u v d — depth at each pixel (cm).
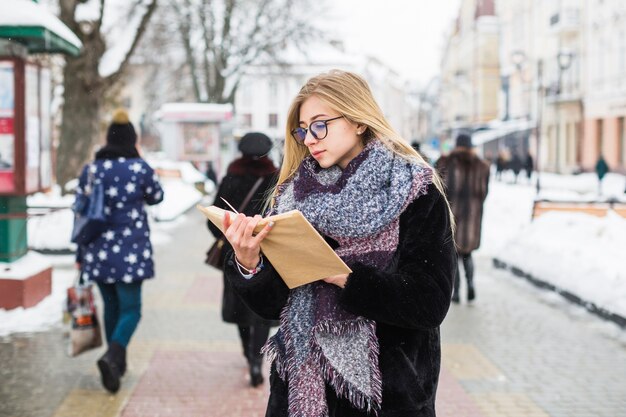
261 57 3562
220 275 960
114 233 501
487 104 6206
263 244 203
